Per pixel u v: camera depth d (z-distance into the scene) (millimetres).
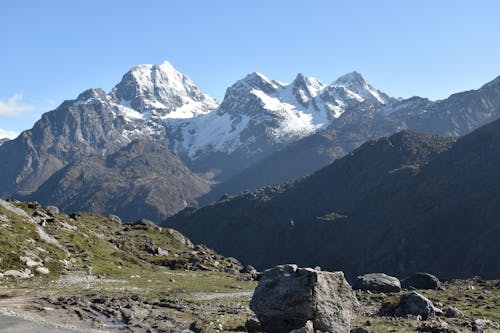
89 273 66438
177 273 85000
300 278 35031
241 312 45250
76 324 36219
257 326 35875
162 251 112500
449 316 44500
